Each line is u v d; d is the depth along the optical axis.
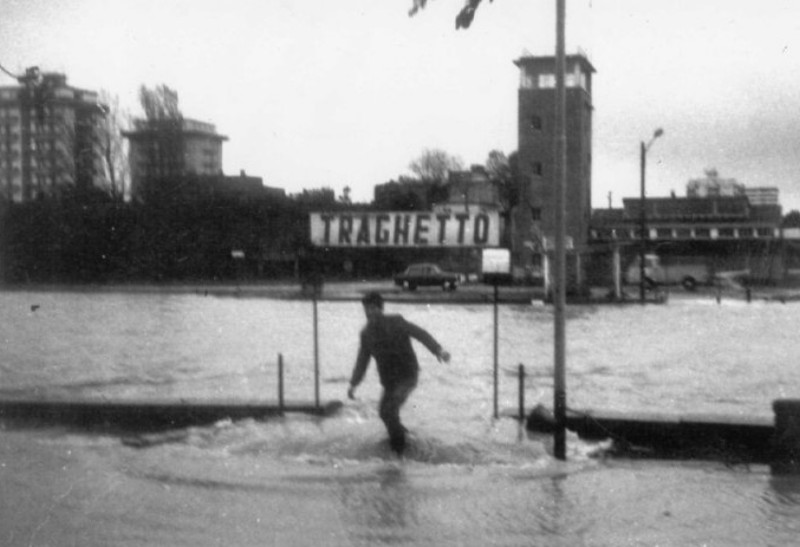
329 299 55.72
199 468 11.77
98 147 77.06
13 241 73.50
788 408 12.84
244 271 79.19
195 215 79.12
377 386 21.52
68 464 11.92
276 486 10.82
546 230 80.56
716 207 96.94
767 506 10.14
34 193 77.12
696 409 18.36
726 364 26.25
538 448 13.21
